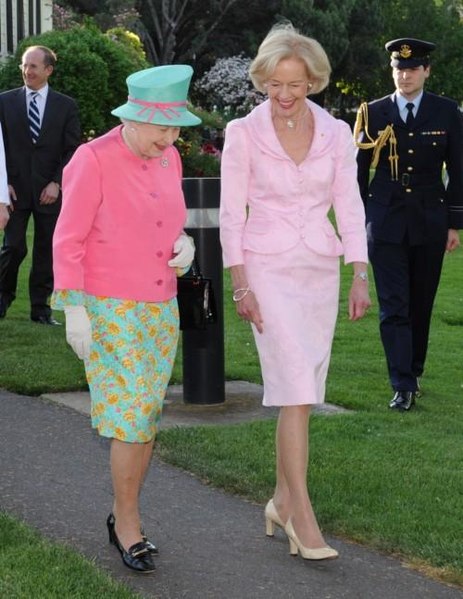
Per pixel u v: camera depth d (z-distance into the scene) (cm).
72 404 728
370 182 783
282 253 489
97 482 582
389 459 619
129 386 463
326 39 4984
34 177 995
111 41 2136
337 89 5488
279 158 491
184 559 488
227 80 4309
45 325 995
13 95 1005
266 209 494
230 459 611
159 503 555
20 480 581
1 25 2864
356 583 468
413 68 746
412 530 516
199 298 495
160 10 4997
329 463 606
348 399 764
